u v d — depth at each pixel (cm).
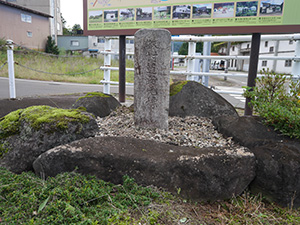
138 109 354
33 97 732
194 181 255
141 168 257
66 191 225
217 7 468
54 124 294
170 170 256
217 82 1898
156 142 296
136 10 540
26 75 1452
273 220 238
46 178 266
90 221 201
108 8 566
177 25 506
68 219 201
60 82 1393
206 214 240
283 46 2970
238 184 264
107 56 689
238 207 250
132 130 348
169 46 339
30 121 302
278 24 434
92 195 229
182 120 405
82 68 1728
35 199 222
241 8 452
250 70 469
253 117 340
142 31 335
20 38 2497
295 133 285
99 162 259
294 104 340
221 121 366
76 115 314
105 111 444
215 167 257
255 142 292
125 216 217
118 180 261
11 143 301
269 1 432
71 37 3180
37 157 287
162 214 227
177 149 281
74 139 300
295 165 253
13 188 243
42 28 2798
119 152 265
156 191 252
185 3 492
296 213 253
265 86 375
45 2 3039
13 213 212
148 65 339
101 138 288
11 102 620
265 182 262
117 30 569
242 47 3812
